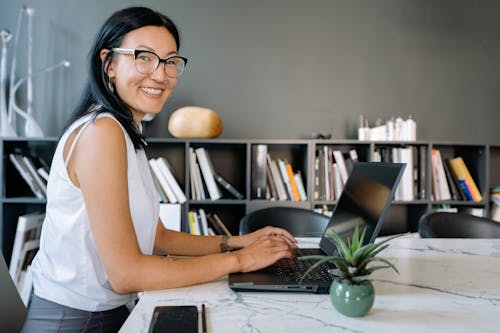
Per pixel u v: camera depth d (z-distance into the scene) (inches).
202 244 51.2
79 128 38.6
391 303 34.0
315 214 84.7
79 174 36.7
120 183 36.5
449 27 129.3
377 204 43.6
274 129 123.1
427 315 31.3
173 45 42.9
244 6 122.6
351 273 30.7
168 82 43.3
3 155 104.3
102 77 41.6
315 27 124.5
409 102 127.4
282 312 32.2
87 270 39.8
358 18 125.8
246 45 122.6
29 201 105.3
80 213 38.9
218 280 40.9
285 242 45.4
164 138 110.6
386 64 126.6
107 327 41.3
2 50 117.0
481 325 29.4
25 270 104.4
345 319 30.7
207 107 121.7
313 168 110.1
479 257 51.1
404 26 127.4
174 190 108.7
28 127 110.3
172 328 27.8
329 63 124.7
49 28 118.1
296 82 123.9
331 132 124.5
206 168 111.0
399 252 54.0
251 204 109.0
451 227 78.2
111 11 119.3
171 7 120.9
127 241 35.9
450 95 129.1
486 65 130.6
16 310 44.3
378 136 115.0
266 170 111.7
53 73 117.9
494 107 130.6
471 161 122.0
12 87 116.4
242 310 32.7
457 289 37.8
